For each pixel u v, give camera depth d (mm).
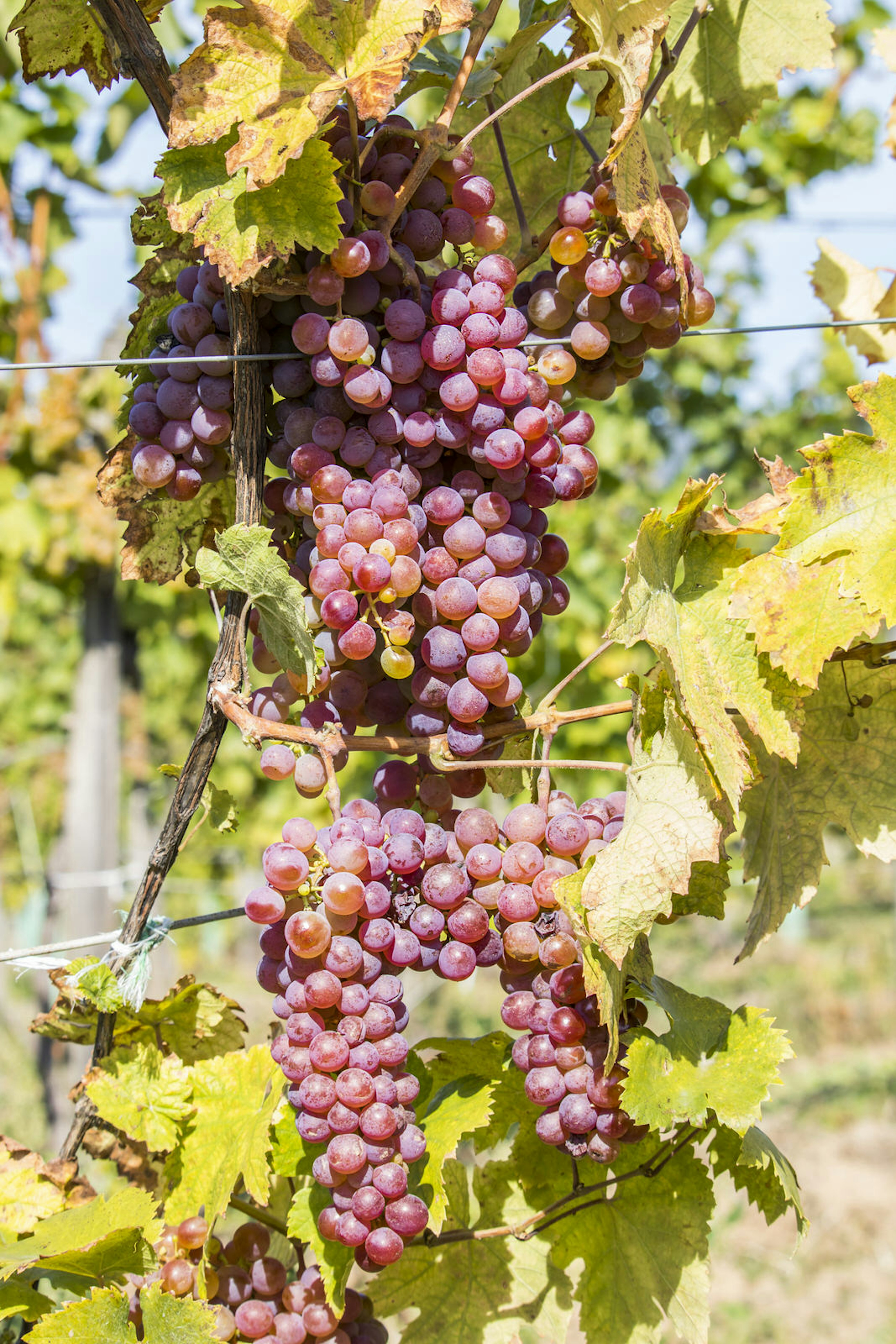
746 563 939
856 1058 5355
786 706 955
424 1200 913
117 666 3381
